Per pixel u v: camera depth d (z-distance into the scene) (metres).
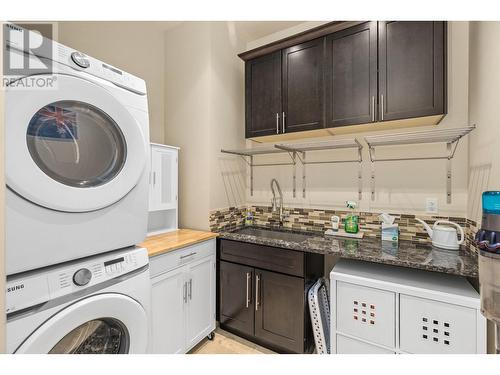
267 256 1.81
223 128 2.33
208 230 2.19
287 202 2.41
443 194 1.72
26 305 0.76
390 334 1.32
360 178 2.04
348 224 1.98
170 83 2.46
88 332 1.02
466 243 1.59
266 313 1.81
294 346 1.68
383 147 1.94
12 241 0.74
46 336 0.79
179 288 1.65
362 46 1.71
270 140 2.43
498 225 0.62
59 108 0.88
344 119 1.78
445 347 1.19
